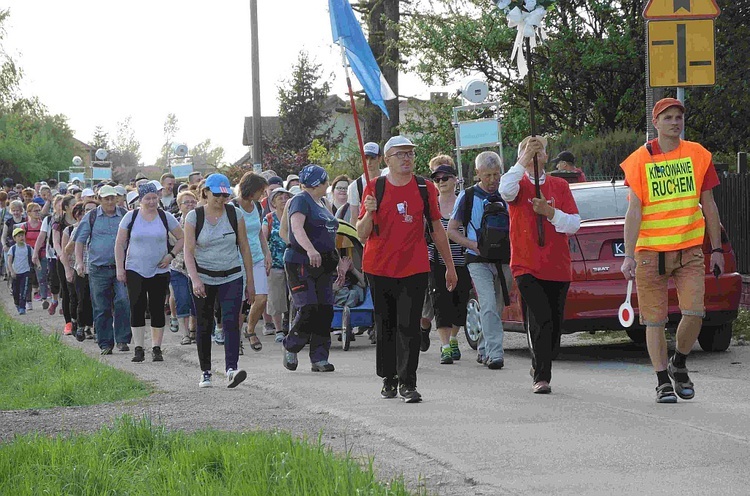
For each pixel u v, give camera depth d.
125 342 18.06
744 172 19.48
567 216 10.66
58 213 21.44
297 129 96.06
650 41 15.03
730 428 8.52
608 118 31.48
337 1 11.88
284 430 8.55
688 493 6.55
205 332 12.79
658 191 9.84
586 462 7.44
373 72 11.91
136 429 8.33
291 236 13.69
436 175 14.30
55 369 15.93
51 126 116.19
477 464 7.48
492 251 13.13
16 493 6.92
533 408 9.80
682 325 9.87
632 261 9.99
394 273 10.48
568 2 30.91
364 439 8.55
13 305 30.20
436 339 17.83
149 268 16.28
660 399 9.93
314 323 13.74
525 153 10.69
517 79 32.94
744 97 27.42
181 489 6.72
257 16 35.59
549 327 10.84
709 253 13.68
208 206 12.71
